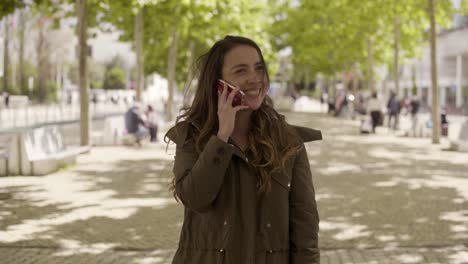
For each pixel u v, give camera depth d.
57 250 6.41
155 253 6.35
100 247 6.56
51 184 10.96
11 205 8.92
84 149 15.43
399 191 10.36
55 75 75.00
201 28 29.23
